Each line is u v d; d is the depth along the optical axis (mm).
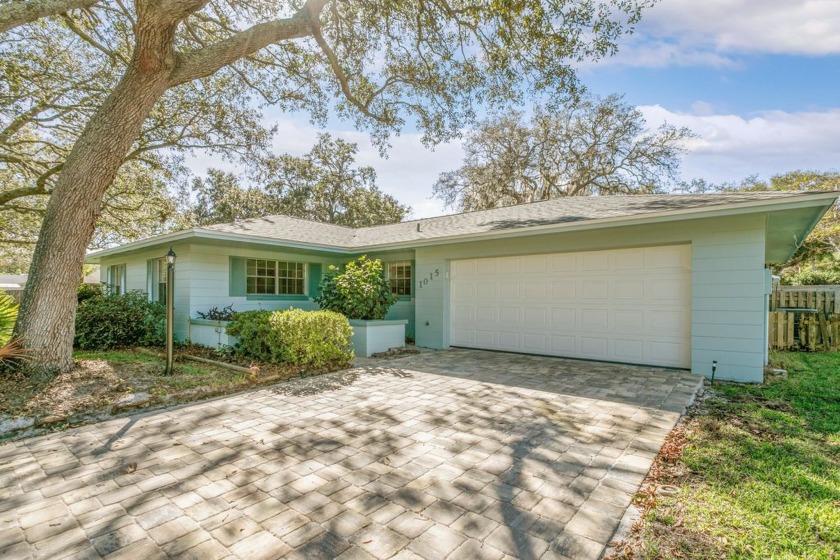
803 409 4586
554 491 2762
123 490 2809
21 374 5070
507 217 9867
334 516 2473
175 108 11688
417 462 3240
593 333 7527
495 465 3176
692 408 4664
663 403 4777
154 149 12273
